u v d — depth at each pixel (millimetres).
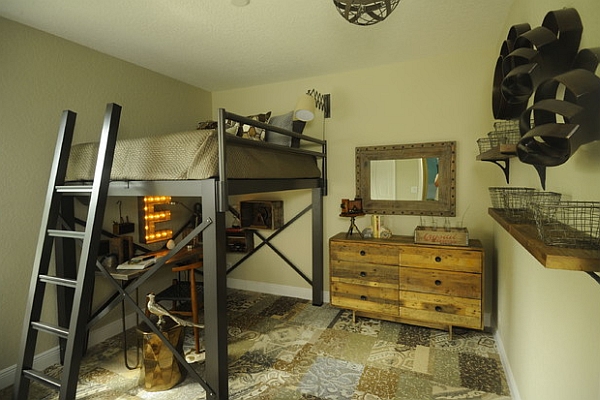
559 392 1192
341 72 3189
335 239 2902
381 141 3074
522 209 1333
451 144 2787
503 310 2258
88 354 2443
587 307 973
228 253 3904
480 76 2678
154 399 1914
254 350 2443
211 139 1712
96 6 1925
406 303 2666
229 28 2236
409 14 2080
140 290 3020
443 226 2877
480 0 1915
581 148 984
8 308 2066
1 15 1994
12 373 2074
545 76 1051
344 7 1397
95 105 2557
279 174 2396
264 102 3562
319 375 2113
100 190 1654
